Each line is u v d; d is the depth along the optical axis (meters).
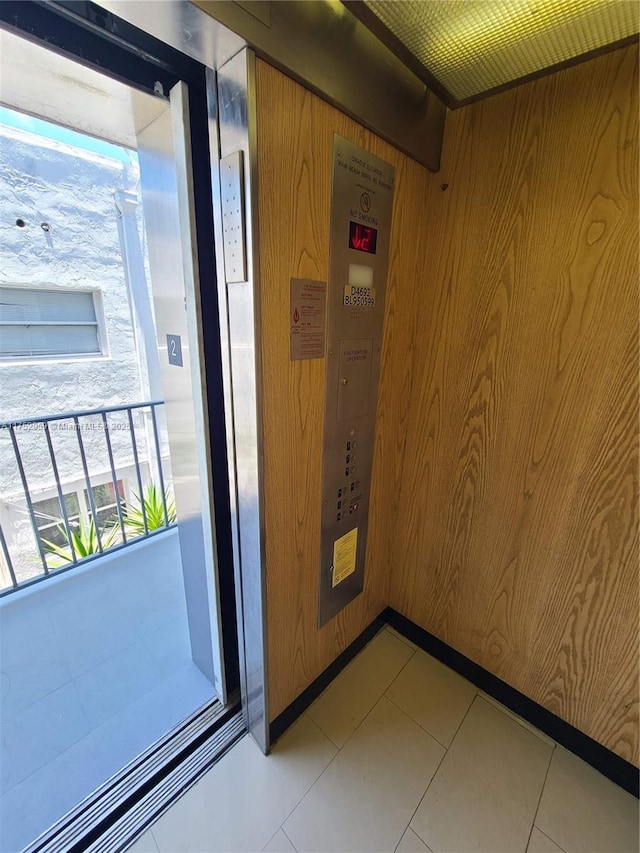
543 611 1.31
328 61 0.84
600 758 1.27
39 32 0.74
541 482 1.24
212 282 1.04
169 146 1.00
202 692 1.52
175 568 2.27
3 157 2.46
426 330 1.41
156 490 2.87
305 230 0.94
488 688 1.52
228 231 0.86
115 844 1.08
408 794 1.20
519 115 1.07
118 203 2.99
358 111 0.94
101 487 3.46
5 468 2.95
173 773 1.24
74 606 1.96
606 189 0.97
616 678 1.19
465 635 1.56
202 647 1.53
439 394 1.43
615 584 1.15
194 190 0.96
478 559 1.45
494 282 1.21
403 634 1.79
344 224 1.03
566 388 1.13
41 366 2.91
